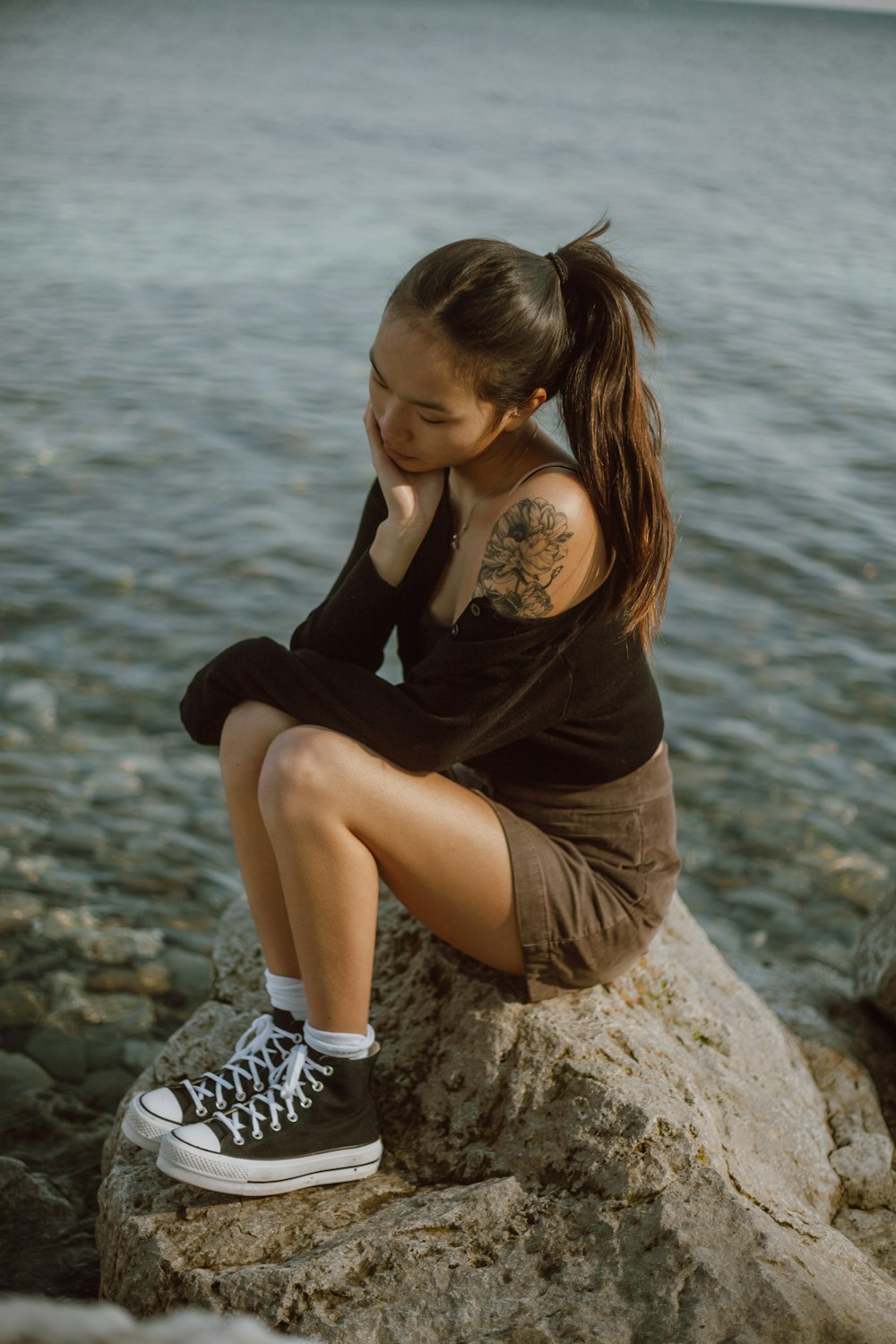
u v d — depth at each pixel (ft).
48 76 126.62
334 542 25.85
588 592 7.44
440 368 6.92
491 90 162.81
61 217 58.59
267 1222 7.24
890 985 10.87
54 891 14.30
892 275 60.59
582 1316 6.35
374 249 58.13
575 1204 7.02
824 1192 8.71
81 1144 10.21
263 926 7.95
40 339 39.14
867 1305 6.44
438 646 7.47
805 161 110.01
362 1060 7.57
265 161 83.76
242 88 134.92
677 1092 7.84
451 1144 7.83
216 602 22.68
